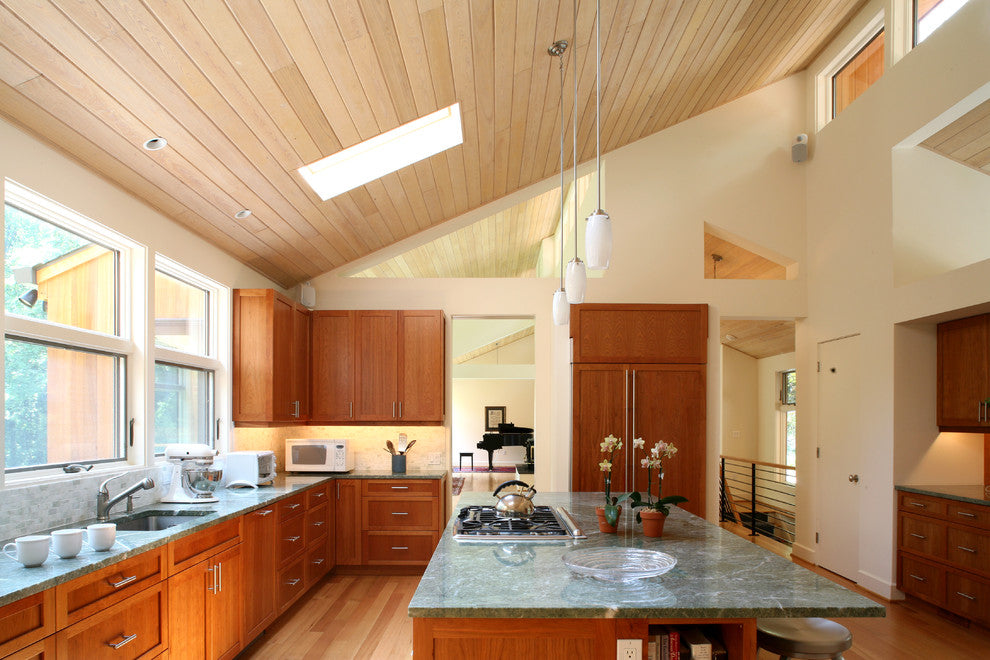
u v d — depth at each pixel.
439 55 3.08
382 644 3.56
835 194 5.34
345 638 3.65
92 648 2.10
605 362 5.18
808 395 5.72
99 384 3.16
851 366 5.06
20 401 2.63
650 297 5.71
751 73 5.30
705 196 5.80
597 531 2.87
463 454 14.38
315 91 2.93
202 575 2.85
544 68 3.64
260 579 3.51
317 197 4.07
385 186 4.38
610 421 5.14
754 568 2.20
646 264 5.73
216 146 3.09
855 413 4.98
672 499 2.75
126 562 2.29
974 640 3.75
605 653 1.83
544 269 8.82
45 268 2.79
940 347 4.46
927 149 4.57
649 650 1.91
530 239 8.42
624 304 5.22
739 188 5.82
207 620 2.89
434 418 5.36
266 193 3.76
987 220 4.57
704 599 1.84
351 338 5.41
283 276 5.34
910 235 4.54
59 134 2.62
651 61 4.11
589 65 3.78
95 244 3.17
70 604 1.99
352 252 5.48
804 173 5.86
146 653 2.42
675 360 5.18
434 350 5.40
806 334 5.77
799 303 5.77
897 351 4.50
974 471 4.50
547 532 2.77
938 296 4.06
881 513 4.61
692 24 3.81
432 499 5.05
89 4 2.05
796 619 2.29
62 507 2.69
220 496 3.72
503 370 12.71
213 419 4.45
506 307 5.77
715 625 2.05
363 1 2.50
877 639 3.77
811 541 5.61
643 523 2.76
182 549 2.68
